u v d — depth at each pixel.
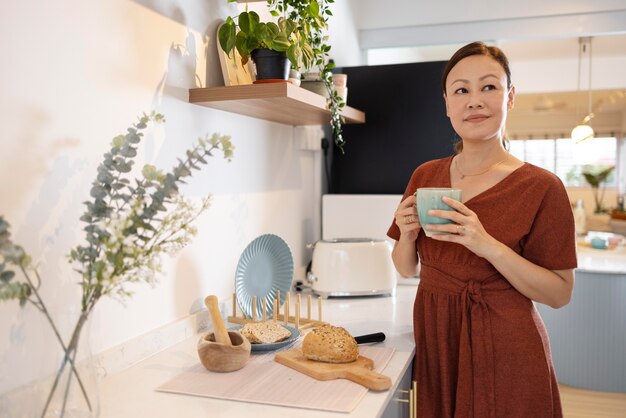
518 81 6.99
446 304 1.42
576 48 6.04
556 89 6.89
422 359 1.47
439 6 3.15
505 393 1.35
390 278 2.12
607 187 9.50
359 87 2.60
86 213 0.99
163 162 1.46
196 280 1.64
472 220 1.27
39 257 1.08
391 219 2.44
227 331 1.34
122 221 0.89
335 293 2.08
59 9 1.11
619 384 3.19
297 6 1.72
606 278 3.15
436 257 1.45
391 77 2.57
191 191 1.59
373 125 2.60
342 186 2.65
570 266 1.36
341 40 2.91
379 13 3.23
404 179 2.57
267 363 1.33
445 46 3.25
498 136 1.45
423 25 3.20
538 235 1.36
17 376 0.92
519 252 1.40
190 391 1.14
